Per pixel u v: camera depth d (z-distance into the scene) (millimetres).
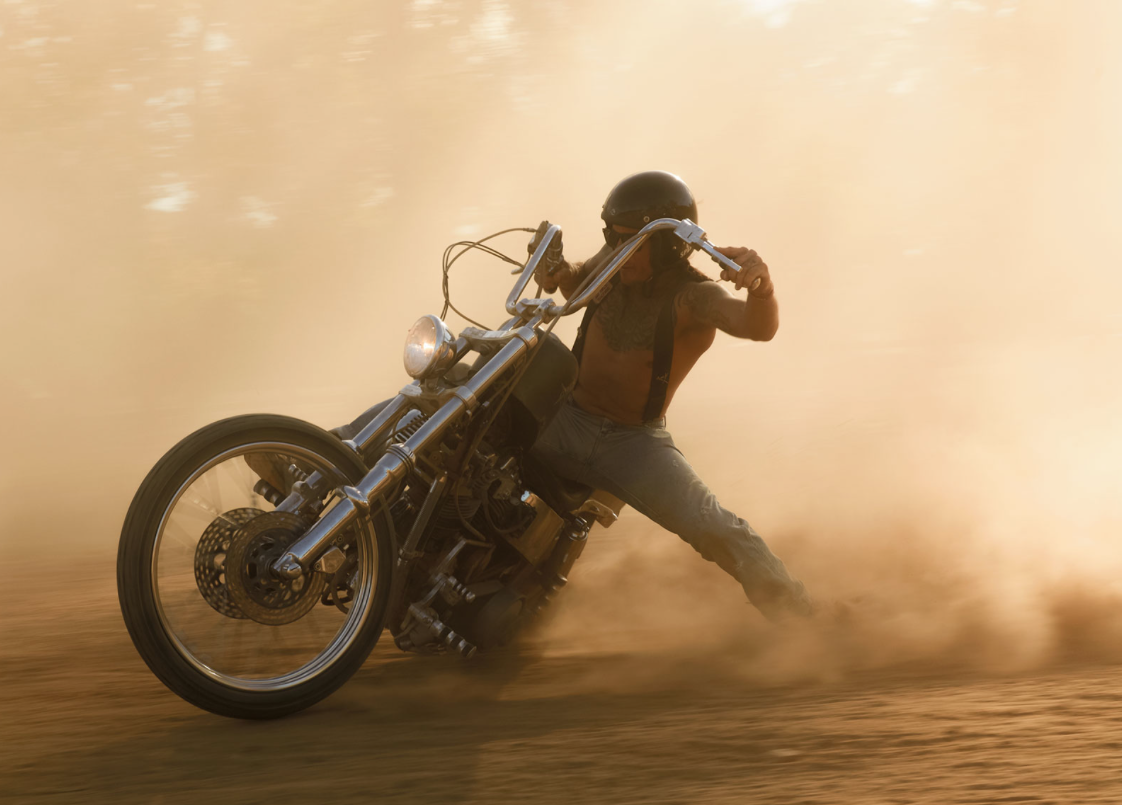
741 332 11203
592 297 11406
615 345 12078
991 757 8445
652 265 11938
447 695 10820
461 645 11336
